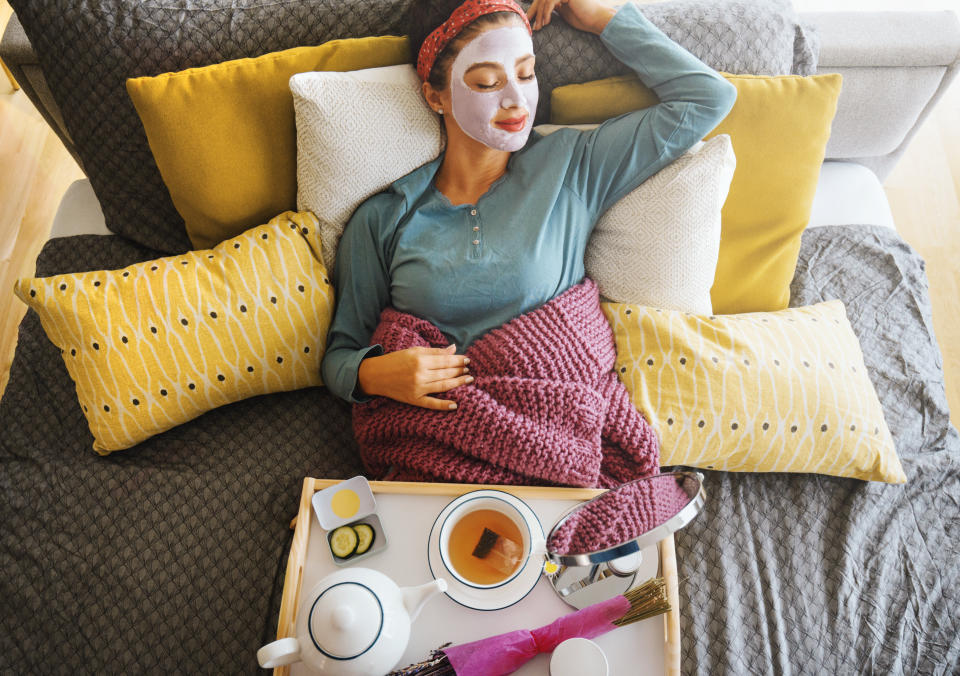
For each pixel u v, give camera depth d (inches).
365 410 49.6
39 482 48.5
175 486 48.4
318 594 35.0
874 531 48.7
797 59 56.4
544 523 41.6
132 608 44.6
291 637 37.2
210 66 48.7
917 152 86.4
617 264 52.1
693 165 49.1
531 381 46.5
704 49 52.6
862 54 58.1
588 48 51.5
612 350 50.8
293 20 51.3
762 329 51.1
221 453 50.4
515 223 49.5
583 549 34.6
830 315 53.5
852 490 50.1
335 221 51.9
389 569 40.0
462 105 46.6
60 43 49.5
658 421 48.5
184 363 48.1
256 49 51.2
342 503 41.3
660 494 35.2
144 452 50.2
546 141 51.1
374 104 48.3
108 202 56.2
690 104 48.2
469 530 40.9
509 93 45.8
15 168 82.6
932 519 49.3
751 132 51.5
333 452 51.5
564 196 50.4
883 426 49.9
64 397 51.8
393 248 51.6
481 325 50.7
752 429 48.3
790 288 58.2
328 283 52.1
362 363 49.0
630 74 52.0
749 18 53.1
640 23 49.4
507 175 51.4
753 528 48.9
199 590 45.2
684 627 44.9
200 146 49.0
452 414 46.3
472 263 49.3
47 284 46.7
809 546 48.1
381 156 49.3
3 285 76.1
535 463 44.7
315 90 46.8
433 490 41.9
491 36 44.6
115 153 53.2
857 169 66.9
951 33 58.3
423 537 41.0
